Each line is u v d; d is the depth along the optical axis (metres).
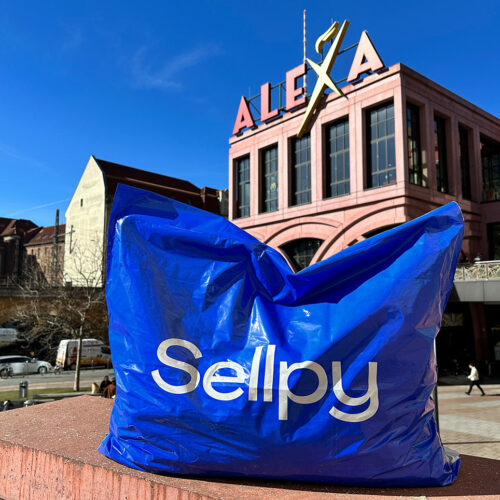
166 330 2.44
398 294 2.34
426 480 2.25
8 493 2.89
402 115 20.55
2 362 31.14
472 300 20.31
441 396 18.78
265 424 2.23
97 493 2.45
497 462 2.72
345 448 2.19
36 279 32.09
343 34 23.38
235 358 2.35
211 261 2.56
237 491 2.15
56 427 3.34
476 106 25.56
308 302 2.47
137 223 2.62
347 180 23.19
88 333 34.34
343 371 2.25
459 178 23.80
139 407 2.38
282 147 26.62
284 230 26.33
